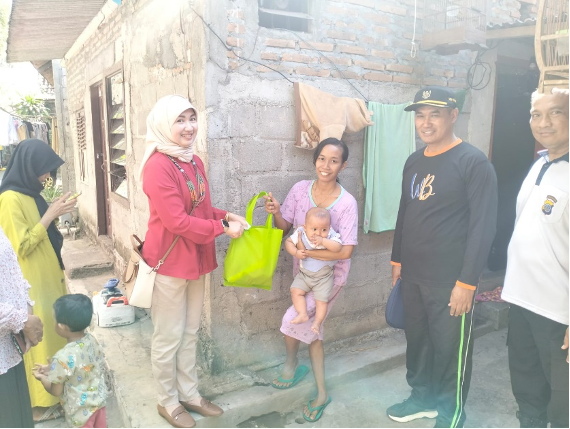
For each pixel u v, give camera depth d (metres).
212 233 2.52
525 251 2.39
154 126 2.51
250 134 3.17
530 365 2.61
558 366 2.37
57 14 5.31
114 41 5.05
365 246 3.83
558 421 2.40
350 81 3.59
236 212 3.18
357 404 3.13
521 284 2.43
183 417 2.69
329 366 3.44
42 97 11.65
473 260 2.49
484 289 4.75
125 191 5.34
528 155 5.11
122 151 5.45
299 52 3.32
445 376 2.76
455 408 2.72
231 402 2.95
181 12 3.21
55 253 3.13
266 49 3.17
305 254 2.79
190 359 2.78
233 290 3.25
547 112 2.20
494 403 3.14
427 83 4.02
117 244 5.66
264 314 3.41
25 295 2.49
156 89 3.85
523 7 5.04
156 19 3.70
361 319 3.89
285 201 3.18
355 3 3.55
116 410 3.06
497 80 4.59
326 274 2.88
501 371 3.57
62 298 2.44
